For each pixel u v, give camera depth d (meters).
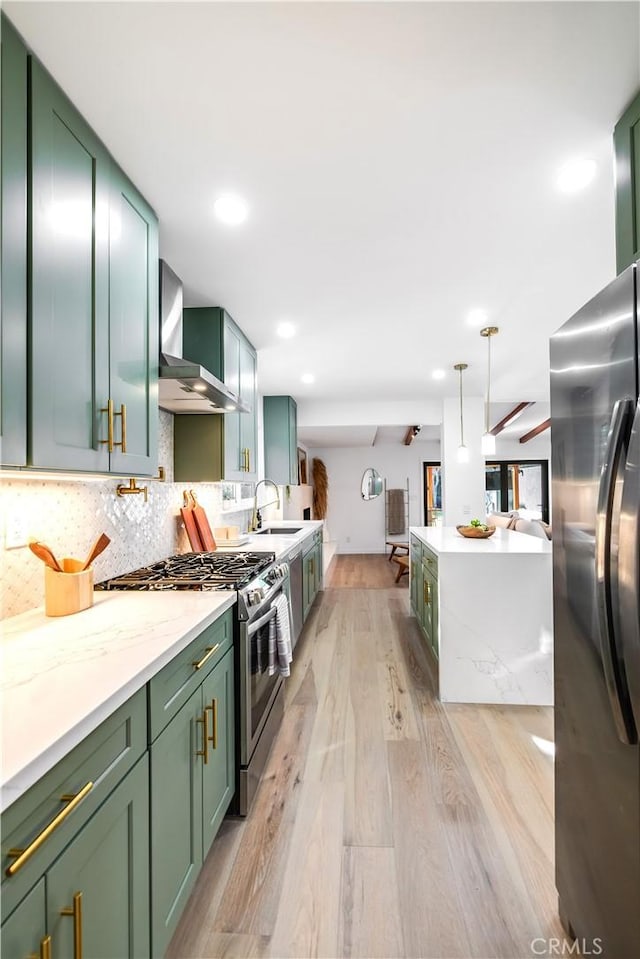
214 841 1.69
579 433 1.20
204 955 1.28
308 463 10.04
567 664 1.27
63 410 1.21
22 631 1.35
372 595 5.86
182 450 2.88
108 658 1.13
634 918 1.00
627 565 0.96
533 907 1.41
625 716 0.99
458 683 2.81
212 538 3.17
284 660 2.28
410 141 1.44
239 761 1.82
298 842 1.68
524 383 5.00
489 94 1.26
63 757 0.79
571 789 1.26
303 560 4.27
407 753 2.25
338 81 1.21
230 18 1.04
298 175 1.60
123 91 1.23
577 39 1.10
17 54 1.07
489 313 2.94
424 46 1.12
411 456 10.24
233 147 1.45
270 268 2.30
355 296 2.66
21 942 0.69
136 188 1.65
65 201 1.23
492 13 1.04
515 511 10.01
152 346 1.77
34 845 0.71
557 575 1.33
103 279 1.42
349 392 5.43
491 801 1.90
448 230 1.98
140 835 1.07
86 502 1.93
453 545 3.13
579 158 1.53
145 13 1.02
